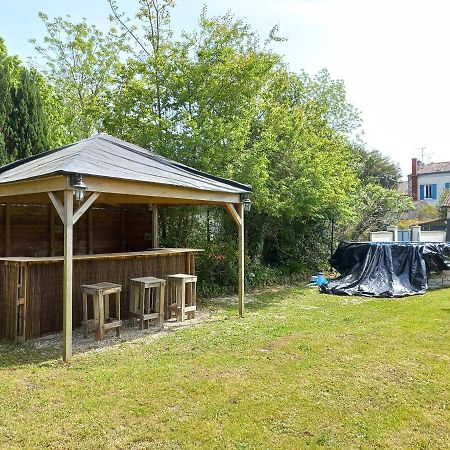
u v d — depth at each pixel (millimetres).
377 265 10984
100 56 17625
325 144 13570
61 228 8688
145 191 5953
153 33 10617
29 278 6078
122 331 6594
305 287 11367
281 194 11125
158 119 9453
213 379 4371
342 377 4418
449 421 3463
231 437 3193
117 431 3283
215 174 9406
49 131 12383
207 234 11156
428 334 6148
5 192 6059
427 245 11086
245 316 7688
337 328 6598
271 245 12969
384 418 3500
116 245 9617
